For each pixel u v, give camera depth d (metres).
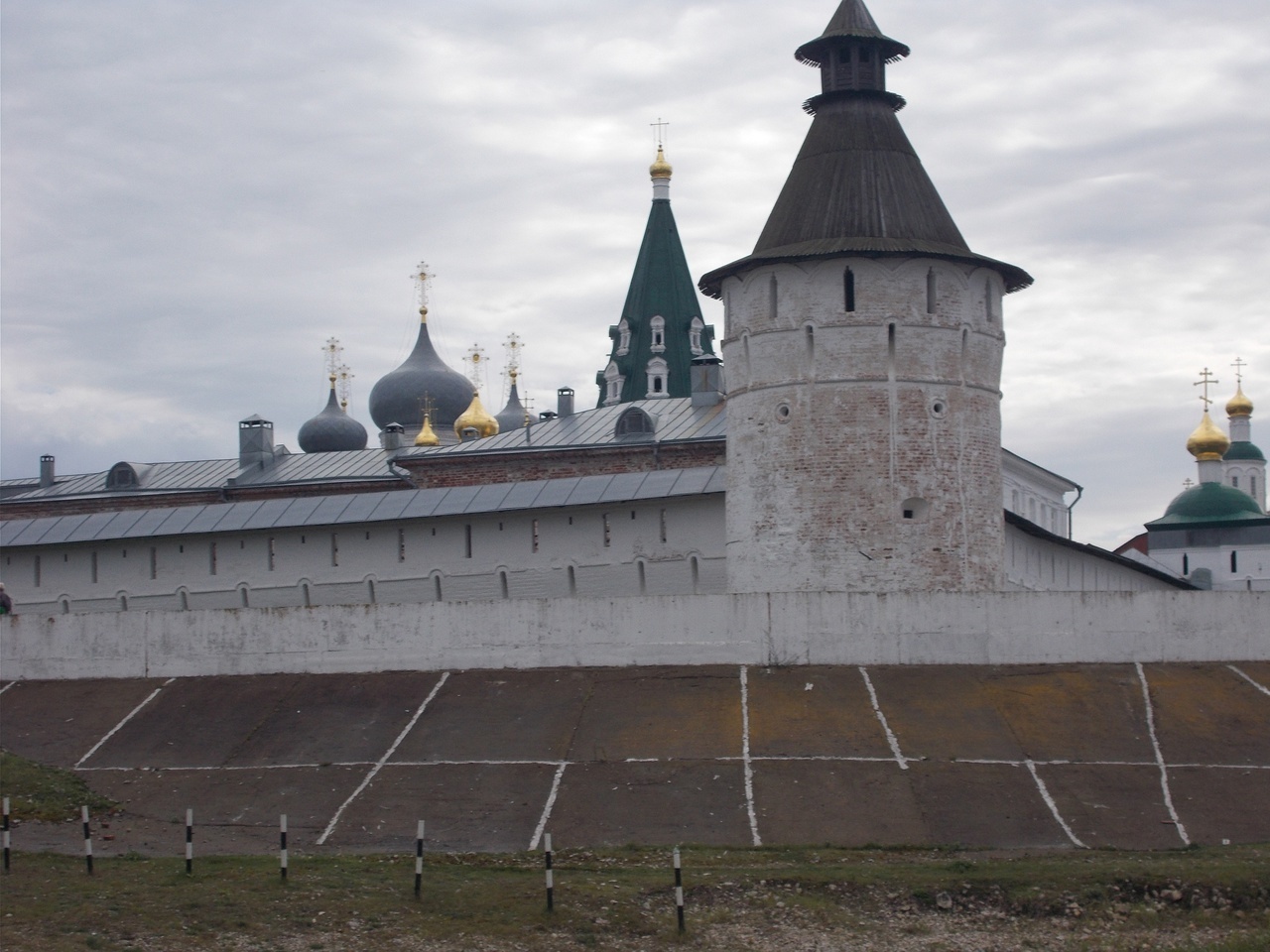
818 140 59.31
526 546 66.94
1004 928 34.34
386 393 114.75
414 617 54.19
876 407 56.16
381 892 35.47
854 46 59.66
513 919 34.25
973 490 57.03
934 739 46.28
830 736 46.56
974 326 57.66
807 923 34.44
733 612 52.19
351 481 84.19
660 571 64.25
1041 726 47.12
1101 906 34.97
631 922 34.28
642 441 74.75
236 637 55.53
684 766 45.12
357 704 51.69
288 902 34.69
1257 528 107.62
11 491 92.69
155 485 88.38
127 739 51.03
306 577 71.00
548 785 44.56
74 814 44.88
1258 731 46.72
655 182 111.81
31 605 75.69
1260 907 34.97
